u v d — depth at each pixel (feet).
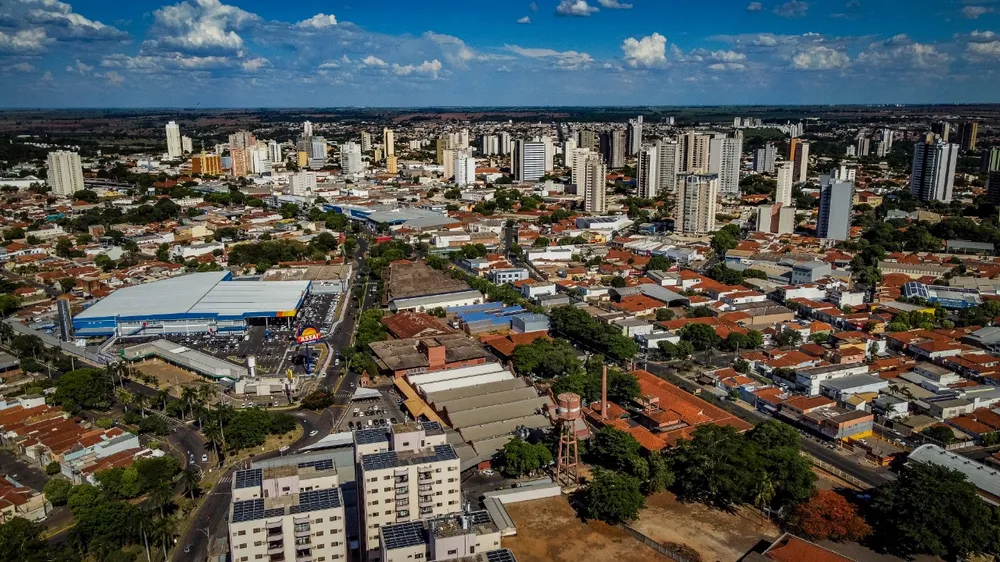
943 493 645.10
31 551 613.52
